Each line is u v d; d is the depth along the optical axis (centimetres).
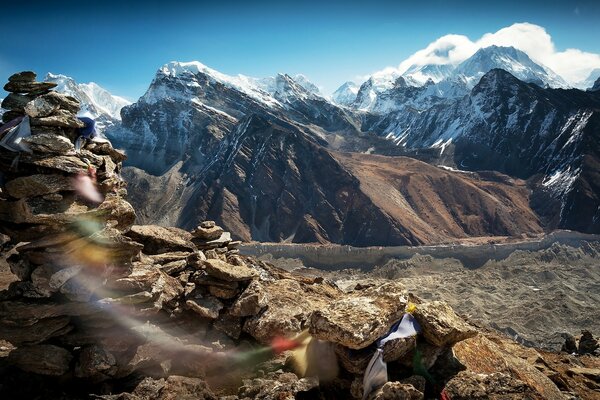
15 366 222
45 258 212
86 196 224
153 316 251
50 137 215
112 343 225
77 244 216
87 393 220
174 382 231
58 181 214
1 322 206
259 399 218
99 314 222
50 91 227
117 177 249
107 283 225
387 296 242
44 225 212
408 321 236
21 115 221
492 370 240
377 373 215
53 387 220
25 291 212
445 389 216
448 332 228
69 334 222
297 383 224
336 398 224
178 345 246
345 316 228
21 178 206
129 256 232
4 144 210
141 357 231
